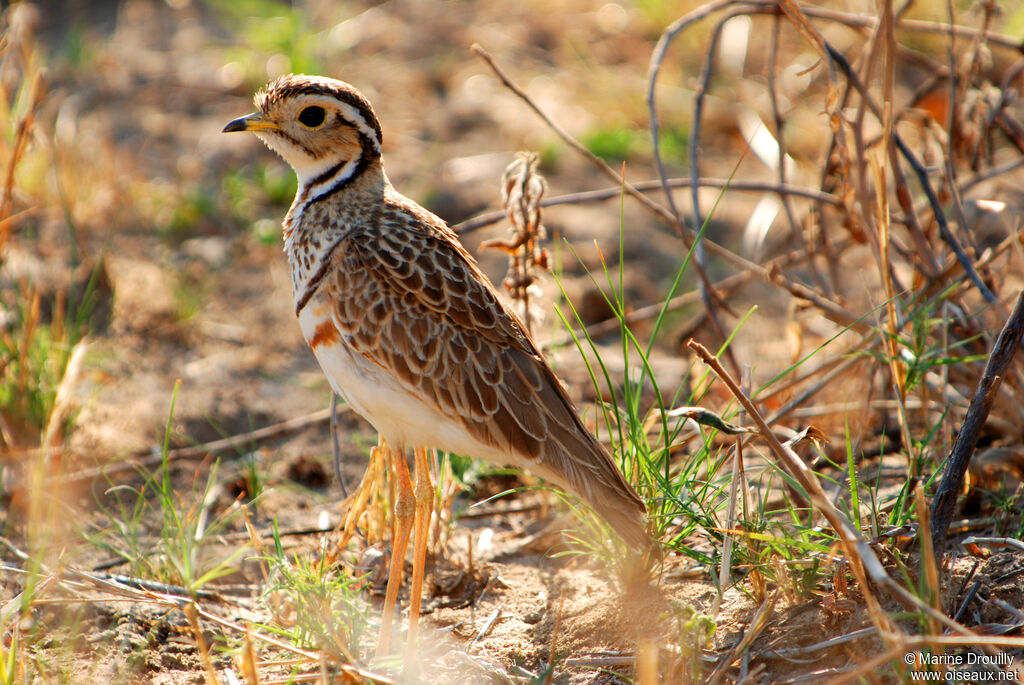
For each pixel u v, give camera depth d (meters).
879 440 10.66
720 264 15.03
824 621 7.30
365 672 7.23
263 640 7.45
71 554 8.95
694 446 10.76
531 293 9.71
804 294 10.14
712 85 19.09
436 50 20.50
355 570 9.13
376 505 9.40
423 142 17.77
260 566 9.14
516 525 9.96
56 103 18.03
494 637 8.12
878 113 10.38
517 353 7.94
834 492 9.48
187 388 12.30
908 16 18.25
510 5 21.94
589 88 19.12
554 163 17.27
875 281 13.43
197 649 7.97
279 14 21.36
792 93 18.20
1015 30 16.55
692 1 20.77
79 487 10.33
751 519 8.18
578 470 7.79
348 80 19.33
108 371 12.37
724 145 17.98
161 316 13.48
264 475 10.84
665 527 8.25
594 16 21.42
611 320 13.39
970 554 7.91
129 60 19.97
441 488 9.62
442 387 7.72
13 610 7.55
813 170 16.20
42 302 12.91
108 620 8.12
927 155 11.34
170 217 15.54
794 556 7.82
